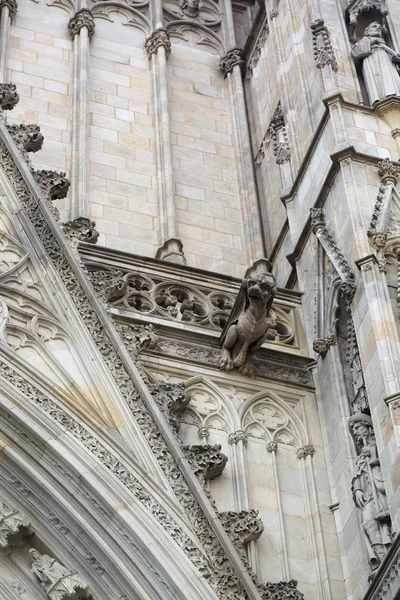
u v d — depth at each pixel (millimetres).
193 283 32625
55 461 26844
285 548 28250
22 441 27109
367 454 28344
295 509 29031
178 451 26906
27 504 26938
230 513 27875
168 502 26312
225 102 39812
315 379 31453
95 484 26469
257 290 30266
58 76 38562
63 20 40125
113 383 27969
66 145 37000
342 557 28219
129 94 38750
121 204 36094
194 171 37594
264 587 25922
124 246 35219
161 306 32031
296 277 33594
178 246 35156
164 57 39656
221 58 40750
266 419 30469
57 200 35438
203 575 25391
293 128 36125
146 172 37062
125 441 27172
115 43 39938
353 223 30875
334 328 31281
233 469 29234
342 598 27609
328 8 36375
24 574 26734
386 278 29781
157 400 28859
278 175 36438
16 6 39656
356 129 32969
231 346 30969
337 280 30812
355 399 29781
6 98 32938
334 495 29219
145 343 30141
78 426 27234
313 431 30453
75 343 28547
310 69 35906
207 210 36781
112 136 37500
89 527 26359
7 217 30578
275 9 39250
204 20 41906
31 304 29047
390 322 28891
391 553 25516
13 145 31719
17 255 29922
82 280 29328
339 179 32156
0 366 27641
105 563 26172
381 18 36469
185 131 38469
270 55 39094
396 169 31953
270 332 32125
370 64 34812
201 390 30547
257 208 36844
